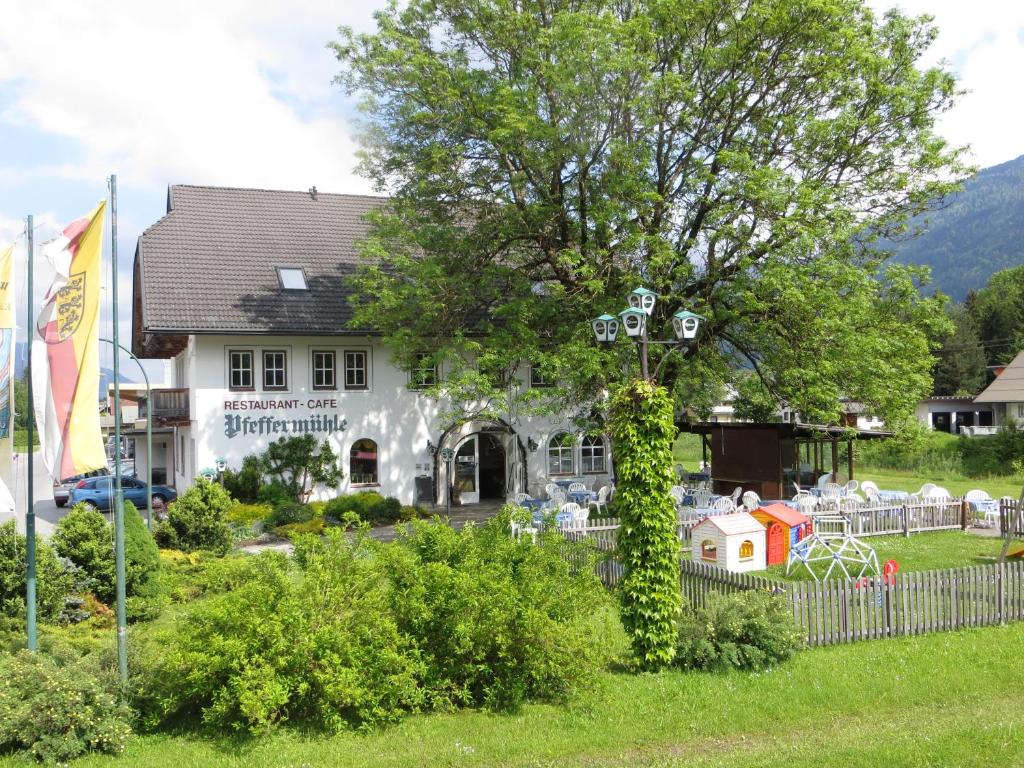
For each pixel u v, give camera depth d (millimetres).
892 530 22266
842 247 20266
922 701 9805
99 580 14422
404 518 26828
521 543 10914
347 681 8836
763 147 21484
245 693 8500
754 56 20422
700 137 21688
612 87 19625
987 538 21609
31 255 9992
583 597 10492
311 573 9703
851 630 12242
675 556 10906
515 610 9750
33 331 10008
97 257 9789
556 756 8406
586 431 22703
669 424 10945
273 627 8938
